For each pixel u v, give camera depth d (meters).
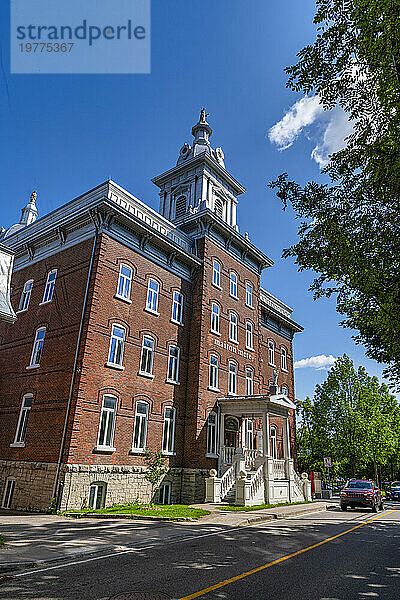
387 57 11.12
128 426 19.75
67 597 6.04
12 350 22.81
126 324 20.73
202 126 35.25
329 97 12.60
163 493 21.14
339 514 21.19
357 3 10.92
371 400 41.66
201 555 9.17
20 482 18.30
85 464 17.33
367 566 8.91
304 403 45.91
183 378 24.08
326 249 12.38
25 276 24.42
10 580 6.92
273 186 13.10
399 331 11.71
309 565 8.66
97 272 19.59
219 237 28.44
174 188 33.03
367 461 42.78
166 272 24.23
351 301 13.80
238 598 6.20
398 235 12.05
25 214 34.16
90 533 11.63
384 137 11.45
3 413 21.41
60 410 18.06
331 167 12.70
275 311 35.91
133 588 6.51
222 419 25.14
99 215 20.41
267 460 23.00
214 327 26.55
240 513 17.48
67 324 19.89
